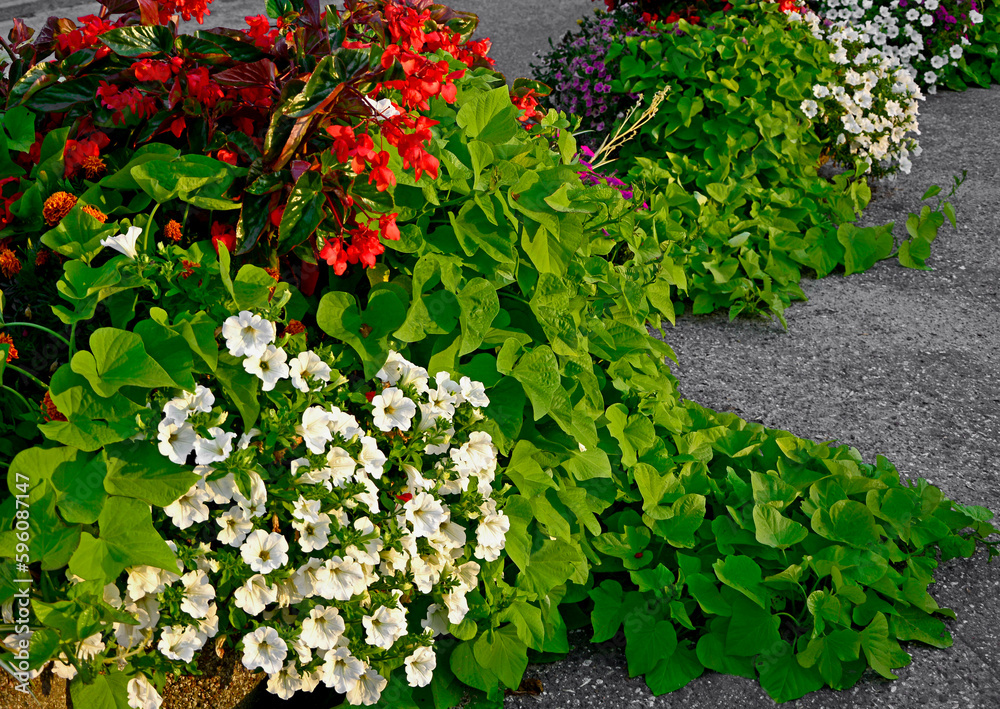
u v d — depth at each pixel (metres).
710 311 4.05
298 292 2.03
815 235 4.45
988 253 4.63
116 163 2.04
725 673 2.29
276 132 1.83
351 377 2.09
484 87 2.72
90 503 1.66
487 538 2.05
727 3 5.46
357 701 1.93
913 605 2.47
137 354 1.69
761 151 4.70
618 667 2.33
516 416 2.20
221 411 1.81
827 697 2.24
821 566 2.38
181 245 1.99
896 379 3.62
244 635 1.86
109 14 2.27
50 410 1.75
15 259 1.90
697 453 2.82
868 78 5.24
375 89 1.98
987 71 7.39
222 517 1.81
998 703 2.22
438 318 2.06
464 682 2.14
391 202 2.00
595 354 2.58
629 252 3.29
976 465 3.11
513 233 2.23
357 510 1.97
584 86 4.89
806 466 2.80
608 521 2.64
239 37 2.06
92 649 1.72
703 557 2.57
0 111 2.12
